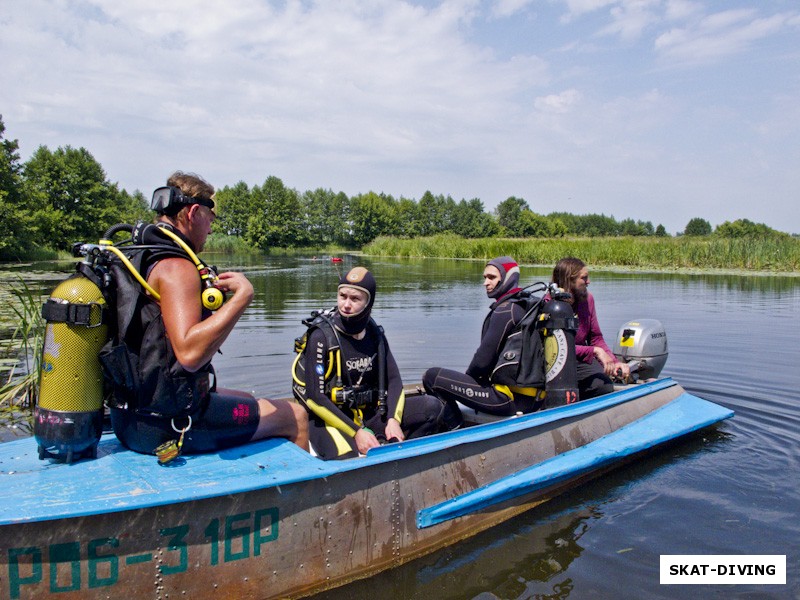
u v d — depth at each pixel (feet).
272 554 8.70
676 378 21.24
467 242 128.06
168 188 8.66
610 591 9.46
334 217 273.54
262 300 40.60
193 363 8.05
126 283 8.20
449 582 9.73
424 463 10.55
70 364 8.21
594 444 14.01
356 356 11.27
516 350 13.43
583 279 15.57
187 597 8.05
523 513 12.22
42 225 132.87
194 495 7.86
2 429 15.51
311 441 11.34
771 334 28.96
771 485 13.23
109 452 9.11
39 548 7.20
